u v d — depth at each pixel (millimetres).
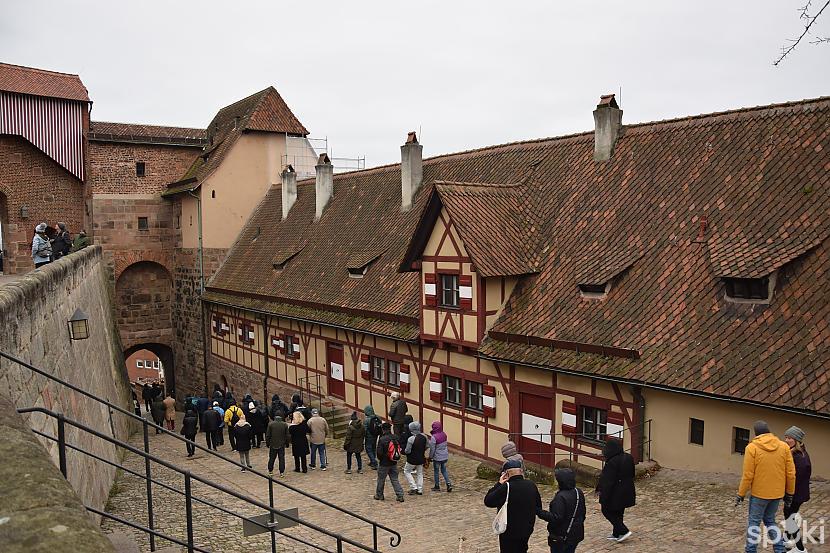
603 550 9391
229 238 34344
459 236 17125
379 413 22031
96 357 18641
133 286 36531
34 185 33344
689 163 16281
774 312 12367
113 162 35062
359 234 26125
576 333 15086
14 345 8688
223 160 33906
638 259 15391
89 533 3039
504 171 21625
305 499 14570
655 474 13180
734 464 12281
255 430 21266
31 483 3314
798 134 14508
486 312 17047
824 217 12805
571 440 15219
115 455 17375
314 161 36375
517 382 16516
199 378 35375
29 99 32438
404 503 13992
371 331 20906
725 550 9070
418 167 24547
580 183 18578
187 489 6336
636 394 13742
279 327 27766
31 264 33062
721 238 14125
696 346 13000
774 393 11281
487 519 12484
